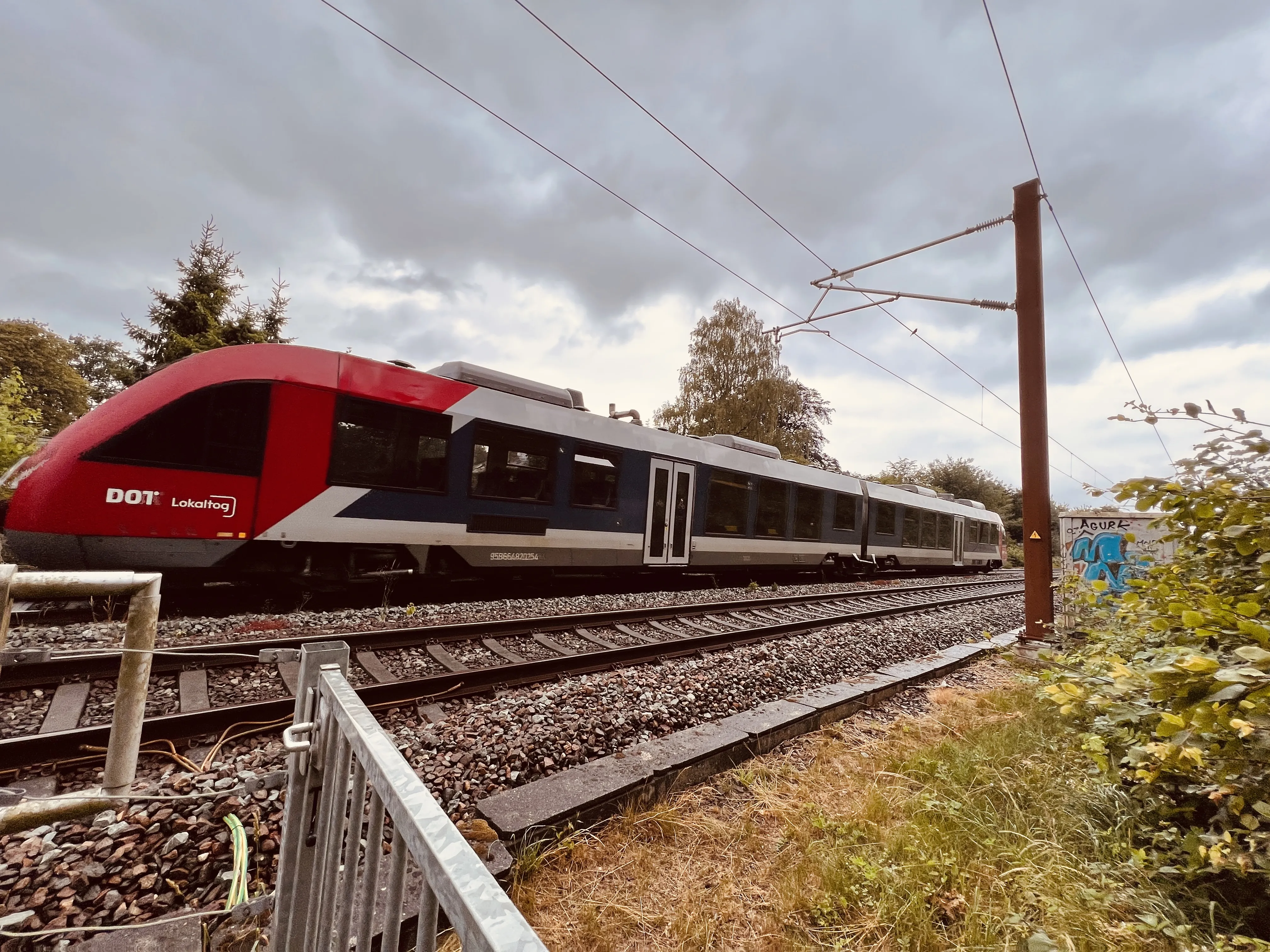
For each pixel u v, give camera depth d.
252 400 5.76
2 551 5.54
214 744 3.19
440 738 3.14
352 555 6.51
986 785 3.02
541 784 2.79
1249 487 2.14
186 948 1.71
